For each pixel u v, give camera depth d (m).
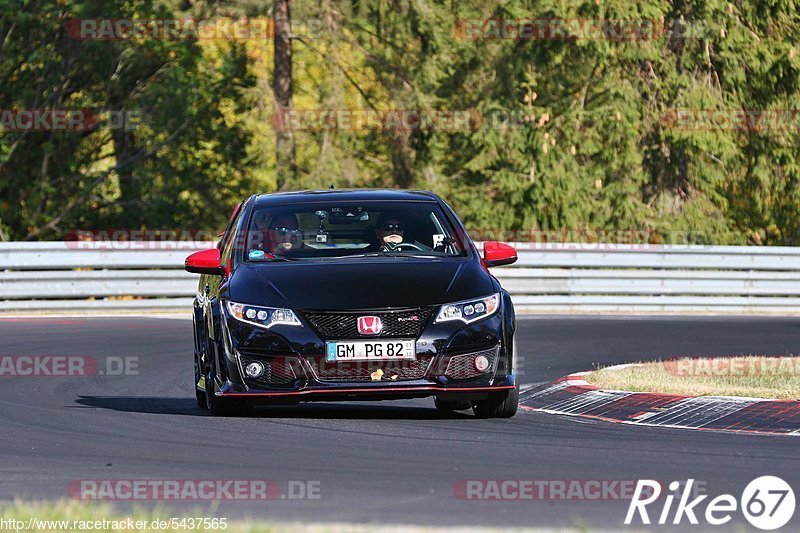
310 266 31.66
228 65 107.69
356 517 20.34
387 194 35.34
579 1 103.12
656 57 103.06
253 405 31.47
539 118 105.19
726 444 27.94
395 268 31.34
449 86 114.38
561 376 43.12
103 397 37.78
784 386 37.59
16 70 108.50
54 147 106.00
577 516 20.50
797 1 109.00
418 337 29.80
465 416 33.00
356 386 29.70
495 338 30.41
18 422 32.00
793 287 75.56
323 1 109.81
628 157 105.00
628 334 57.69
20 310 68.19
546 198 105.19
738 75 105.69
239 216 34.88
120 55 105.94
